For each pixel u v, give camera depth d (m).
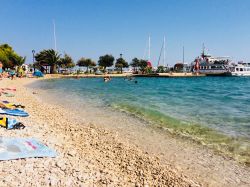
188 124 17.95
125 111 22.72
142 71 150.50
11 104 19.98
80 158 9.73
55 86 55.47
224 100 35.41
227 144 13.58
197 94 45.31
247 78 133.75
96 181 7.96
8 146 9.05
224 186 9.15
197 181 9.39
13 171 7.49
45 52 122.69
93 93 40.69
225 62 143.50
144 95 39.06
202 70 147.88
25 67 119.44
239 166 10.84
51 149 9.61
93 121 18.31
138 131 15.84
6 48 114.69
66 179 7.54
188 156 11.86
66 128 15.16
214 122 18.73
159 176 9.38
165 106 26.55
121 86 62.88
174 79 122.06
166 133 15.54
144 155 11.57
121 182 8.32
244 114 22.50
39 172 7.68
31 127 13.25
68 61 135.38
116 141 13.45
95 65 151.38
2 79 59.06
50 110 21.22
